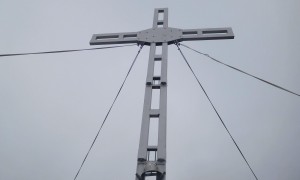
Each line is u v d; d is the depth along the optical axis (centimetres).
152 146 685
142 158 659
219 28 909
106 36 937
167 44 888
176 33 909
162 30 920
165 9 991
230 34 889
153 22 952
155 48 877
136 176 639
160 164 648
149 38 905
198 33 906
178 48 904
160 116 716
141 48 918
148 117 723
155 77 816
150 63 835
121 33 934
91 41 927
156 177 644
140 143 683
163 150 665
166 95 753
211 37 890
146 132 698
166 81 779
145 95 766
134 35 925
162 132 690
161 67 814
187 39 898
